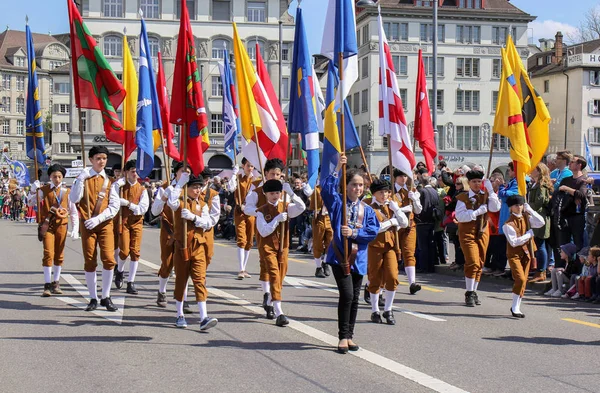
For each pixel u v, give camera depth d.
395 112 11.47
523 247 9.99
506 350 7.91
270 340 8.23
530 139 12.59
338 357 7.48
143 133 11.35
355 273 7.84
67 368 6.91
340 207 7.73
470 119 62.66
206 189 9.16
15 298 10.80
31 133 11.87
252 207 9.44
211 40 60.84
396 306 10.73
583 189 12.12
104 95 10.61
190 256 8.74
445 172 14.80
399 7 60.56
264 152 11.34
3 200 46.59
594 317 10.06
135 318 9.41
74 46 10.45
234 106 15.51
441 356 7.57
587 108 64.50
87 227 9.61
